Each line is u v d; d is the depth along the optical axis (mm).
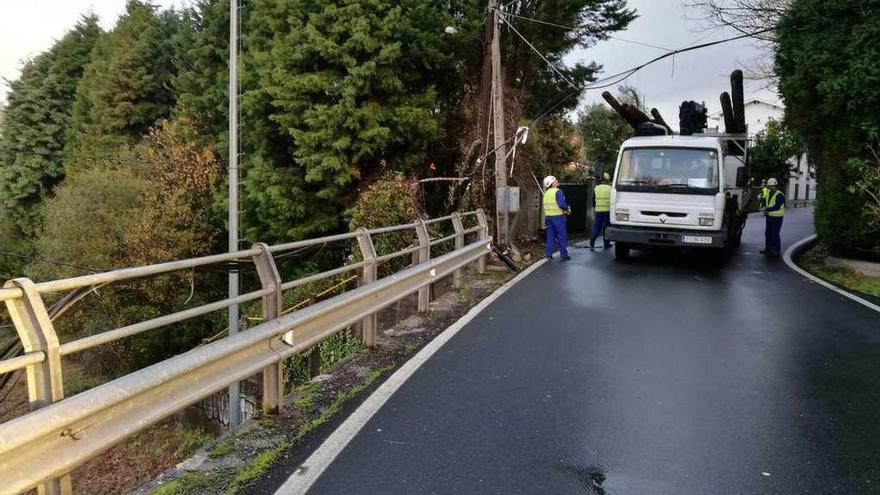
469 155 16906
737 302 9820
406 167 19938
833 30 12547
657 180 13750
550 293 10531
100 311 21844
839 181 13172
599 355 6715
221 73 27141
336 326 5738
